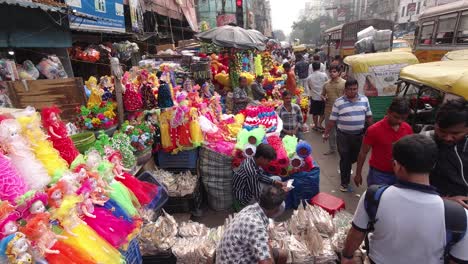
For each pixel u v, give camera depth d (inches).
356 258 106.7
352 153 193.5
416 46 490.0
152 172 180.7
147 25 464.1
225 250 86.7
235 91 301.7
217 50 457.7
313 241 119.7
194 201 174.4
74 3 227.5
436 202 60.7
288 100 228.5
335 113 192.9
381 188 67.1
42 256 72.6
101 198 100.2
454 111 84.7
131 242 109.5
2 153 84.0
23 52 199.3
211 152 177.8
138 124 171.5
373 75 318.7
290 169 175.3
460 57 261.6
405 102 122.6
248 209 89.4
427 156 60.9
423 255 62.1
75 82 166.4
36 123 97.3
